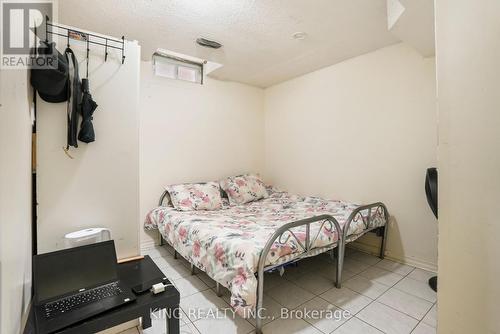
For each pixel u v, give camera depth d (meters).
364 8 2.00
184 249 2.19
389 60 2.67
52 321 0.98
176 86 3.26
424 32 1.99
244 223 2.31
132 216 1.67
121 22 2.17
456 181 0.69
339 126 3.13
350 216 2.21
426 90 2.43
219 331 1.63
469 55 0.65
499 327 0.61
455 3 0.69
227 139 3.74
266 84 3.95
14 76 0.87
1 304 0.69
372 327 1.66
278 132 3.93
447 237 0.71
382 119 2.74
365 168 2.90
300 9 2.00
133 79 1.66
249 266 1.56
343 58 2.98
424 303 1.92
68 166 1.46
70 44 1.46
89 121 1.45
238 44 2.60
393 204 2.68
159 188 3.15
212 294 2.07
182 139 3.32
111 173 1.59
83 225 1.51
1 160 0.71
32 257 1.22
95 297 1.13
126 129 1.64
